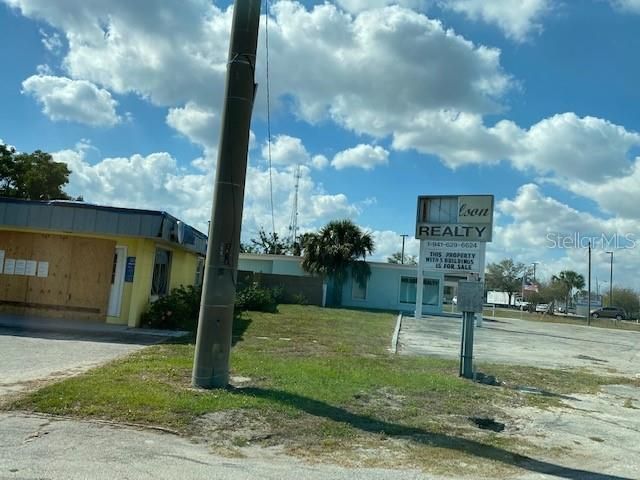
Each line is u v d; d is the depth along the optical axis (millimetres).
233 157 9078
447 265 30562
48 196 42250
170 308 17531
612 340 29891
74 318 17703
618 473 6504
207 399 7844
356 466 6051
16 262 17922
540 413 9305
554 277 99562
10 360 10617
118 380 8758
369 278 40844
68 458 5609
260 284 36656
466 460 6488
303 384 9391
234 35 9234
